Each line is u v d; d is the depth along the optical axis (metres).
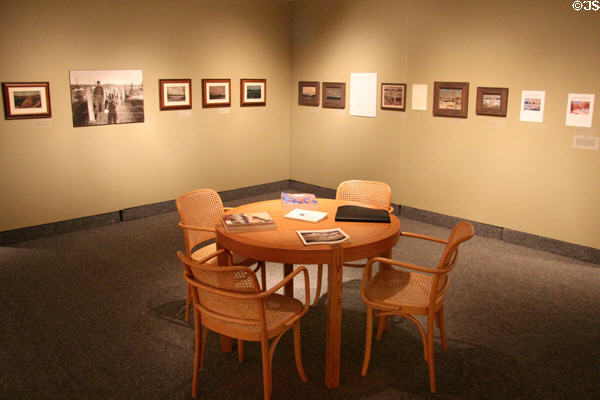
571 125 4.89
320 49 7.07
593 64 4.67
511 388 2.91
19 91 5.18
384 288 3.06
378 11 6.28
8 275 4.48
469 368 3.11
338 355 2.87
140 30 5.95
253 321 2.58
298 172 7.79
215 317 2.64
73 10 5.41
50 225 5.61
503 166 5.45
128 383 2.94
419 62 5.96
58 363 3.13
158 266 4.72
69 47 5.45
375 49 6.40
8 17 5.00
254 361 3.17
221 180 7.13
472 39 5.45
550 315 3.82
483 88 5.43
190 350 3.30
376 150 6.64
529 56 5.07
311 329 3.57
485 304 3.99
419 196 6.28
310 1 7.05
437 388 2.90
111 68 5.79
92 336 3.46
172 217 6.39
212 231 3.47
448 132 5.84
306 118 7.49
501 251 5.23
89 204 5.89
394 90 6.27
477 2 5.35
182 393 2.86
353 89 6.75
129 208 6.24
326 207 3.72
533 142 5.18
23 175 5.36
